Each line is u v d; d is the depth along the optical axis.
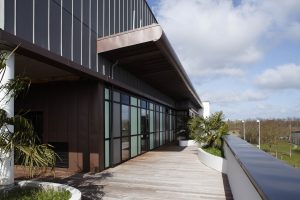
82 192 7.22
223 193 7.17
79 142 9.89
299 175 2.65
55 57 6.88
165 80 15.98
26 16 5.99
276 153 26.16
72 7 7.90
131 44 8.96
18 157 4.75
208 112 41.34
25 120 4.85
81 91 9.94
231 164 7.36
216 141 12.54
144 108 15.90
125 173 9.66
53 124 10.28
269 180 2.43
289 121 30.11
